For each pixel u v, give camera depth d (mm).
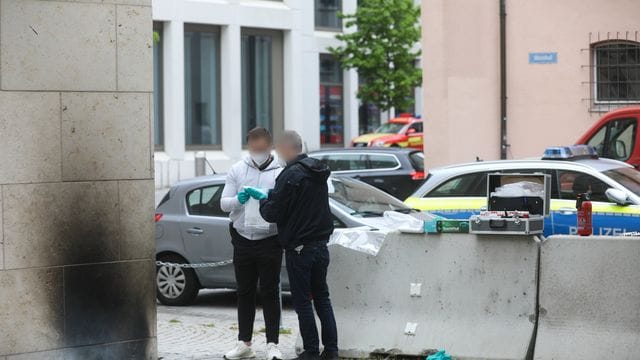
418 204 24531
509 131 41719
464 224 16703
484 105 41812
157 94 65688
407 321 17016
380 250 17359
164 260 24906
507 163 24281
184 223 24516
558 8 40906
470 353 16281
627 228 22203
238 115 68875
